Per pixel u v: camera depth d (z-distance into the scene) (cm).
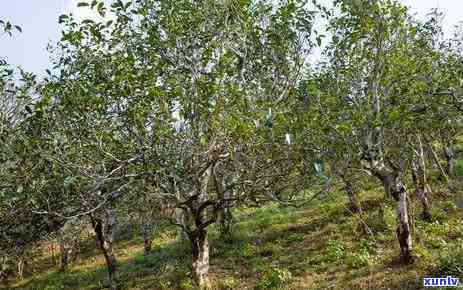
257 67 1250
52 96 1152
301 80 1311
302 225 2058
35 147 1147
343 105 1322
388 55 1302
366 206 2050
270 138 1110
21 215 1221
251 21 1179
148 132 1090
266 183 1198
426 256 1277
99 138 1080
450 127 1784
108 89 1106
